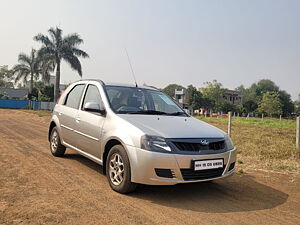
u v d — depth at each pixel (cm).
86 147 544
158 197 441
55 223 331
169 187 495
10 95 6406
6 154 678
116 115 484
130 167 424
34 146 813
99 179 514
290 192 511
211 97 7075
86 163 628
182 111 593
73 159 662
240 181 568
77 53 3694
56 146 673
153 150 405
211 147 438
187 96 7112
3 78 7850
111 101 524
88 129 533
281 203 451
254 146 998
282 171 668
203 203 429
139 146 414
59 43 3628
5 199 394
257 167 702
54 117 688
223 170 446
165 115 536
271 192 506
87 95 590
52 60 3597
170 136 417
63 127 637
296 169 688
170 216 373
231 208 416
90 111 508
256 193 496
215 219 372
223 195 474
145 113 523
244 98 10612
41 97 4797
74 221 340
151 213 378
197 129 462
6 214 347
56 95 3703
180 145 415
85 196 424
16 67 4900
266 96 7575
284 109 9106
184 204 420
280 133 1677
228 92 9244
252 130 1836
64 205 385
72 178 511
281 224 370
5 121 1638
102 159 493
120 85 581
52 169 564
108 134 472
